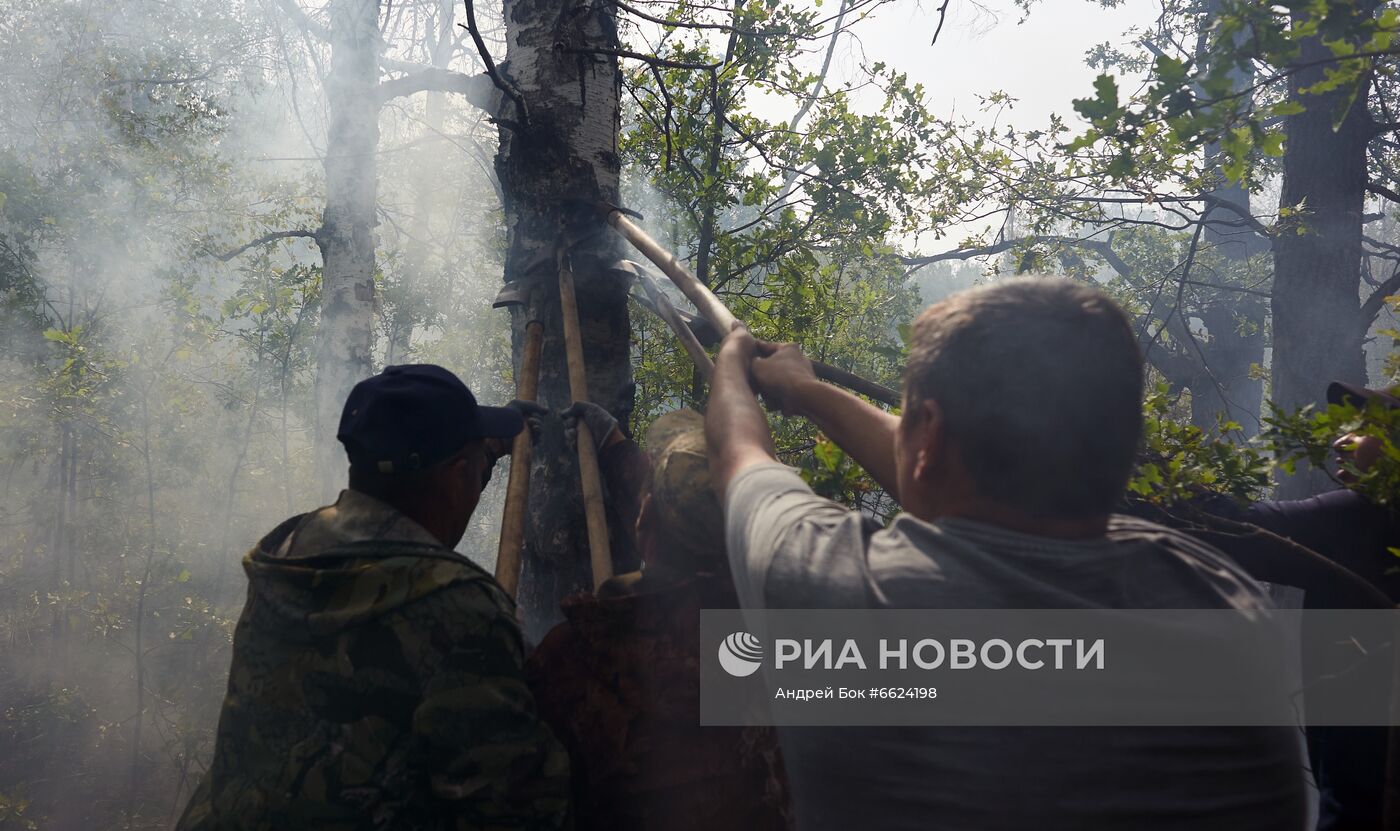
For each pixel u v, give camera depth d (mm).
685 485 1497
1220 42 1648
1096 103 1740
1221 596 877
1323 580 1665
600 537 1903
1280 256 9609
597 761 1454
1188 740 818
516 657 1403
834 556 905
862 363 5402
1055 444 832
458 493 1577
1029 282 894
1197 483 1855
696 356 1965
